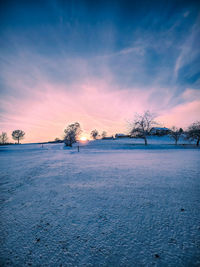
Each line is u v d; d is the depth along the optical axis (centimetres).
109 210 246
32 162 914
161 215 224
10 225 201
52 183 429
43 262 137
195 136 2995
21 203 282
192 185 392
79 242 163
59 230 187
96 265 132
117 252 147
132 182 430
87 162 894
